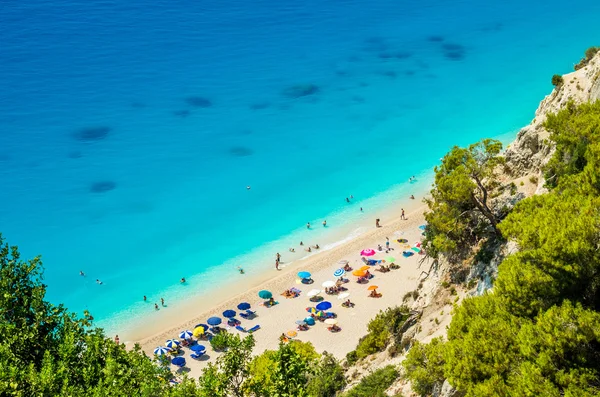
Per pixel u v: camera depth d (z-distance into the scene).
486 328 28.27
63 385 25.73
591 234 28.39
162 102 132.75
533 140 52.28
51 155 112.81
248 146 118.50
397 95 136.00
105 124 123.62
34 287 30.88
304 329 70.06
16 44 153.38
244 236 93.12
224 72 147.25
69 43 156.00
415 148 114.31
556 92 56.84
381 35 169.75
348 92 138.38
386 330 53.84
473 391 26.17
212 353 68.31
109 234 94.06
